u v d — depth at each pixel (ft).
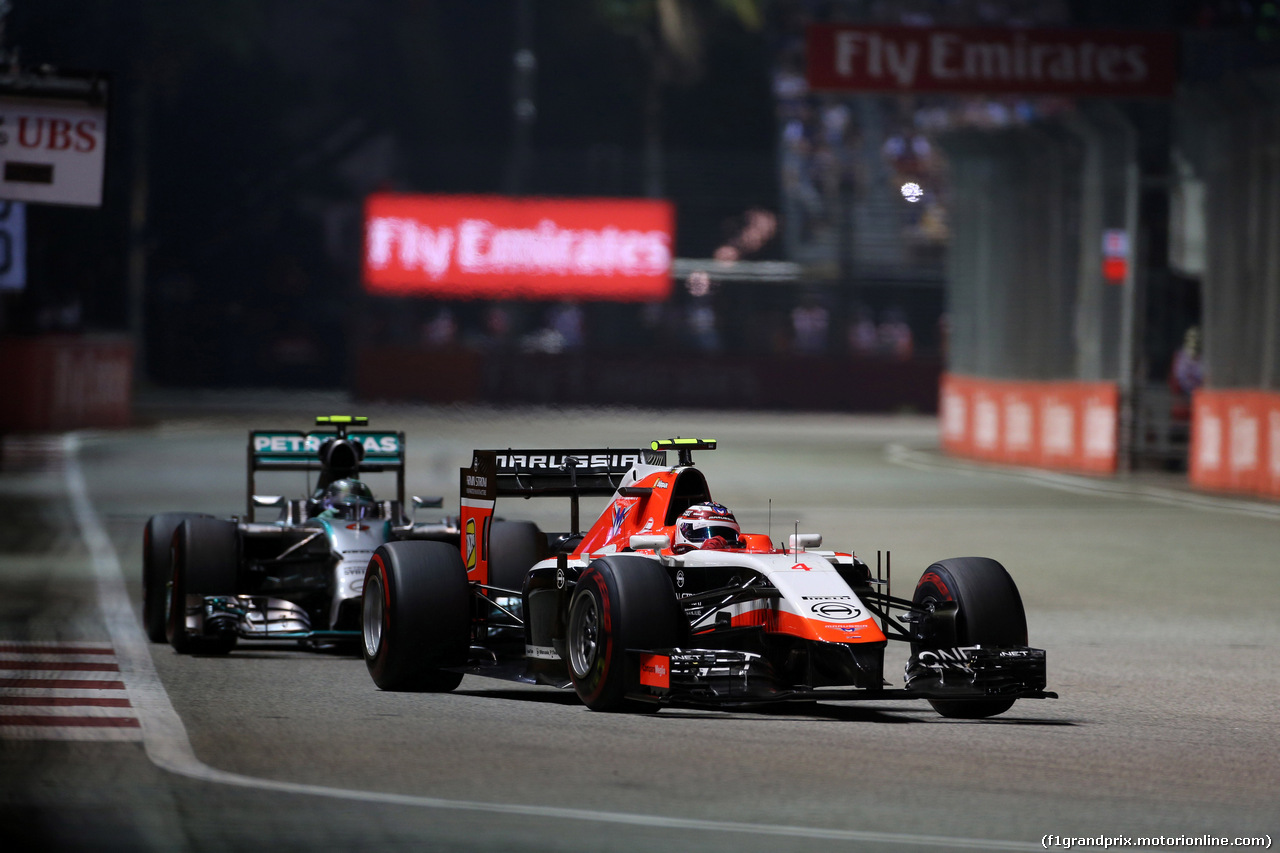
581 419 549.54
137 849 73.61
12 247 299.17
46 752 94.32
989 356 414.21
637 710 110.22
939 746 99.66
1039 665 105.91
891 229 614.34
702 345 627.87
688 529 112.78
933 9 620.49
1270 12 379.76
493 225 597.93
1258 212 308.19
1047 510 286.25
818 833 77.82
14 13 476.95
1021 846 76.95
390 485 303.48
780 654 107.86
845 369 607.37
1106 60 341.82
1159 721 111.45
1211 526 261.03
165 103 638.53
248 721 104.88
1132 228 363.15
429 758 93.20
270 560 144.56
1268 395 304.30
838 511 279.08
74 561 197.67
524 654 127.95
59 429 441.27
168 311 648.38
